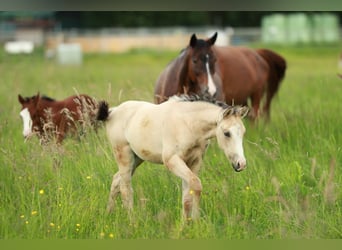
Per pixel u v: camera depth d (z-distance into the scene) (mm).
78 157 13211
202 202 11273
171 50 60750
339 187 11648
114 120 11844
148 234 10117
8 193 11789
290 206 10711
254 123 16875
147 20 76375
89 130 13484
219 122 10273
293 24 64250
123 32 69625
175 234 9812
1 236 10188
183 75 15477
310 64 43688
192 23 75938
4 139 15305
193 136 10648
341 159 13547
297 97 24125
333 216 10586
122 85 23578
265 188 11852
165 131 10820
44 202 11164
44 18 78375
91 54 59844
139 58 54406
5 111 18469
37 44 66000
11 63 37500
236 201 11266
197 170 11062
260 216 10812
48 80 30562
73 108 14945
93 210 10836
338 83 24656
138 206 11016
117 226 10211
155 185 12164
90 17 77562
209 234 9836
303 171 12852
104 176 12555
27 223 10281
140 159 11922
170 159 10703
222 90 16344
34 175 12242
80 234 10297
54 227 10250
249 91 18750
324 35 63250
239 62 18359
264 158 13453
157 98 16219
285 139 15156
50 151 12977
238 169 9953
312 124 15648
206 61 15172
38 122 15180
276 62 20141
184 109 10781
